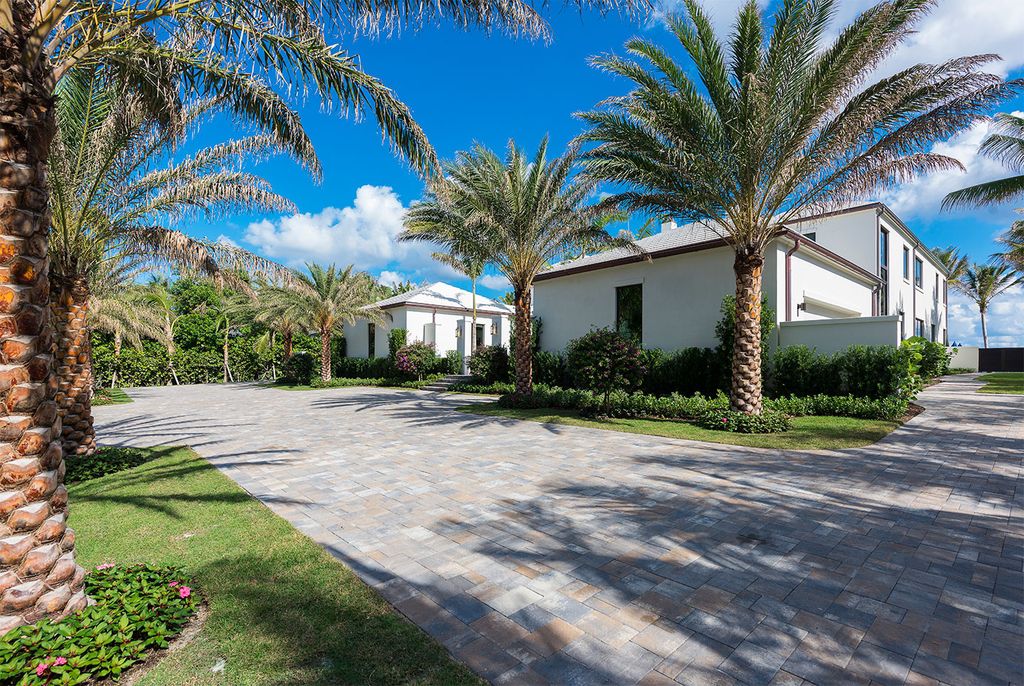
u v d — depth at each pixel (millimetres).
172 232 7637
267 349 33000
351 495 5609
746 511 4926
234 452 8195
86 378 7559
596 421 11242
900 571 3568
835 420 10242
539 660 2541
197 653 2576
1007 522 4555
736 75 9320
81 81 6516
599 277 17297
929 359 18047
